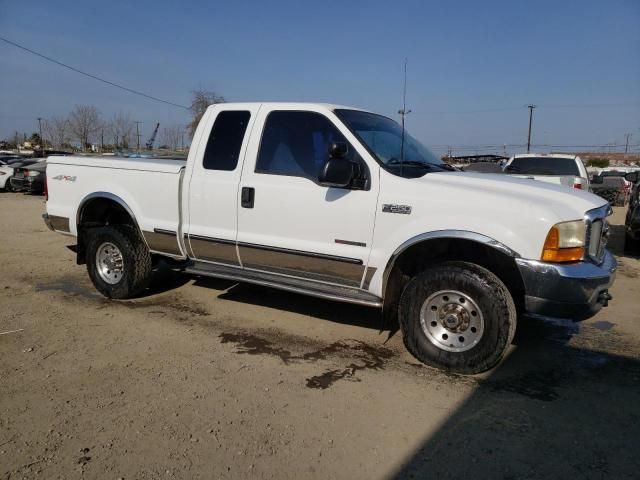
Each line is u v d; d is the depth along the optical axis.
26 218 12.55
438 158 5.17
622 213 19.91
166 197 5.14
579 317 3.66
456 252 4.18
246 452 2.89
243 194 4.66
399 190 4.02
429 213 3.89
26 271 7.02
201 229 4.96
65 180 5.92
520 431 3.16
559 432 3.16
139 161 5.57
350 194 4.18
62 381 3.70
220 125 4.93
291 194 4.42
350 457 2.87
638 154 79.62
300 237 4.43
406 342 4.12
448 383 3.79
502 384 3.80
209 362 4.08
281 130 4.61
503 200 3.72
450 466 2.81
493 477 2.72
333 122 4.39
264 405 3.41
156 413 3.28
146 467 2.74
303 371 3.95
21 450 2.86
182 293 6.00
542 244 3.59
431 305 4.00
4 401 3.39
